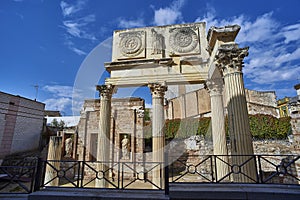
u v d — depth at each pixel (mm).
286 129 11727
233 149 5648
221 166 7160
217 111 7793
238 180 5320
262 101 19156
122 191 4090
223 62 6246
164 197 3691
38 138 20422
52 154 9656
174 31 9438
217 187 4238
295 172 7555
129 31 10055
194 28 9305
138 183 10664
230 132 5906
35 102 20609
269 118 12695
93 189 4207
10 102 18094
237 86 5859
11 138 17734
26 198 3967
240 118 5609
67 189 4219
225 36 6488
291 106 7887
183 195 4023
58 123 25312
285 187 4121
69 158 14328
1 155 16672
